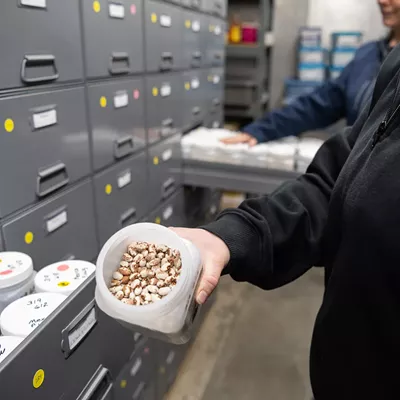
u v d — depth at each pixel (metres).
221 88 2.78
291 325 2.42
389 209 0.59
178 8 1.92
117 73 1.44
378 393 0.67
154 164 1.83
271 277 0.78
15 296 0.87
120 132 1.51
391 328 0.63
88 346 0.82
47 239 1.16
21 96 1.01
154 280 0.58
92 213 1.37
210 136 2.24
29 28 1.01
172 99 1.96
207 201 2.63
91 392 0.84
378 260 0.61
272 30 3.41
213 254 0.65
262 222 0.73
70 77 1.19
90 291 0.80
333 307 0.70
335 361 0.72
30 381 0.65
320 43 3.25
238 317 2.48
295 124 2.19
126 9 1.45
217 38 2.57
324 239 0.78
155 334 0.54
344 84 2.10
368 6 3.57
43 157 1.11
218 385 2.01
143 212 1.76
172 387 1.99
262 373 2.08
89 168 1.33
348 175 0.69
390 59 0.72
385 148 0.61
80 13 1.20
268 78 3.57
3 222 1.00
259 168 2.06
